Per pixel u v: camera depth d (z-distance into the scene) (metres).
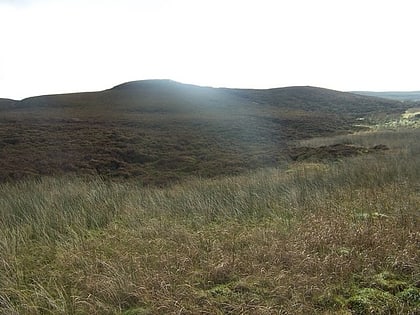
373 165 12.96
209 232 6.93
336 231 6.08
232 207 8.67
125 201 9.81
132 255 5.79
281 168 18.47
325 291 4.37
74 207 9.23
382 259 5.11
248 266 5.12
